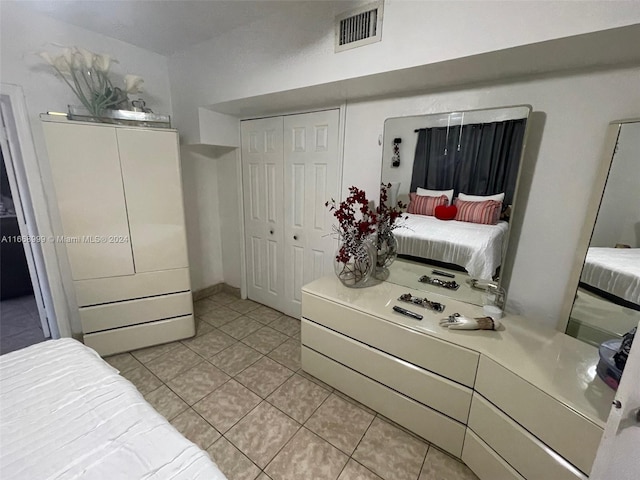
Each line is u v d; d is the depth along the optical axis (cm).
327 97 205
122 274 220
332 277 216
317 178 245
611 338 137
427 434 159
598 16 98
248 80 203
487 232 166
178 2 172
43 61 199
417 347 153
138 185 212
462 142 168
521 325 154
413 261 196
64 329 232
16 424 94
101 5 179
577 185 144
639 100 126
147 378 207
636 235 128
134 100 233
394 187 197
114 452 85
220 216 332
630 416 60
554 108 144
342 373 189
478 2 118
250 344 250
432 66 137
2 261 310
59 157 187
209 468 81
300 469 145
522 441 118
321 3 161
